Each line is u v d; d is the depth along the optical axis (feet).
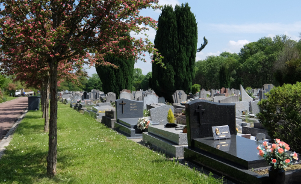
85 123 48.11
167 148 26.18
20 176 18.61
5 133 41.78
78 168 20.42
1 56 25.07
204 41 106.22
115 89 99.66
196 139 23.02
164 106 42.27
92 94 133.28
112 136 34.30
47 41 15.07
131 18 17.83
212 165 19.60
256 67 195.31
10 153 25.72
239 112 51.39
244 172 16.26
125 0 16.51
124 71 99.45
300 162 18.45
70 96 130.82
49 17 18.67
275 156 14.97
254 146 20.29
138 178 17.71
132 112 44.52
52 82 18.57
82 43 17.21
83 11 17.49
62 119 53.62
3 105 111.24
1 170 20.02
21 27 15.31
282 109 22.38
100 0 16.79
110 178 17.80
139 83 345.10
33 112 71.36
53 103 18.72
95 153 24.80
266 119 23.76
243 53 243.40
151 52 18.69
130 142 30.60
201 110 23.57
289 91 22.13
